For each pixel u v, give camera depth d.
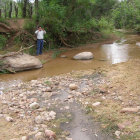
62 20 15.27
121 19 34.12
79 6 16.34
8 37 12.84
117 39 21.06
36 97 5.83
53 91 6.29
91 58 11.32
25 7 16.27
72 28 15.78
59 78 7.68
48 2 14.66
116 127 4.01
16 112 4.79
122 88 6.08
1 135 3.80
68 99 5.56
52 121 4.39
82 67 9.37
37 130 3.99
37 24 14.38
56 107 5.11
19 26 13.83
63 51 14.09
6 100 5.58
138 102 5.03
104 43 18.19
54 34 15.01
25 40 13.02
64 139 3.69
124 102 5.09
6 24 13.31
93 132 3.91
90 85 6.65
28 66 9.17
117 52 13.10
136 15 30.52
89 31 18.73
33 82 7.30
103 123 4.19
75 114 4.69
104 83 6.73
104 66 9.27
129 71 7.95
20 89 6.61
